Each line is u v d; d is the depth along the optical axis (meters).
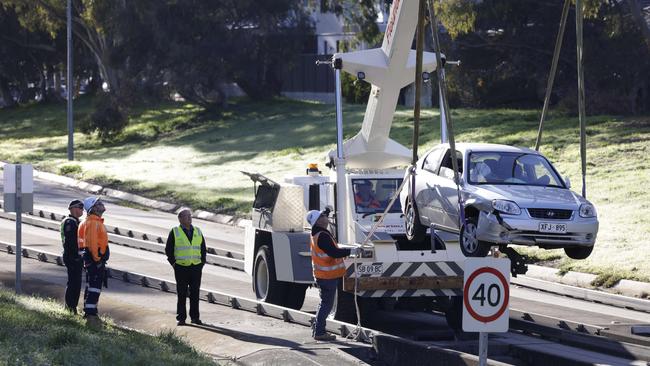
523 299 66.06
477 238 44.22
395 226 52.28
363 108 180.62
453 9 129.62
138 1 181.62
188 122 196.12
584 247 44.81
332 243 45.44
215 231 102.12
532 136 125.31
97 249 47.75
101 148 183.12
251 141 165.25
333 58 50.66
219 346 44.41
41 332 39.88
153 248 84.31
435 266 49.50
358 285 48.78
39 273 67.94
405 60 49.81
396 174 53.59
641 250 75.12
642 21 111.44
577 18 43.75
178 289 49.12
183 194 124.19
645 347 44.09
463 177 47.41
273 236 56.34
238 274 74.00
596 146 114.94
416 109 42.16
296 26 194.75
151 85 187.12
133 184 134.12
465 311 30.22
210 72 186.50
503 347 46.75
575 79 142.38
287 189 56.66
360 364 39.78
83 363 34.97
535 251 79.00
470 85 153.75
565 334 48.34
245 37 188.38
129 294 60.12
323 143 151.38
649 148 110.56
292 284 57.25
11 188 55.97
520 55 143.25
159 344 41.09
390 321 56.47
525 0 133.62
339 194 52.41
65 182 144.38
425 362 41.81
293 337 46.03
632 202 91.00
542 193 45.44
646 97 135.62
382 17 192.50
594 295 66.31
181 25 182.75
